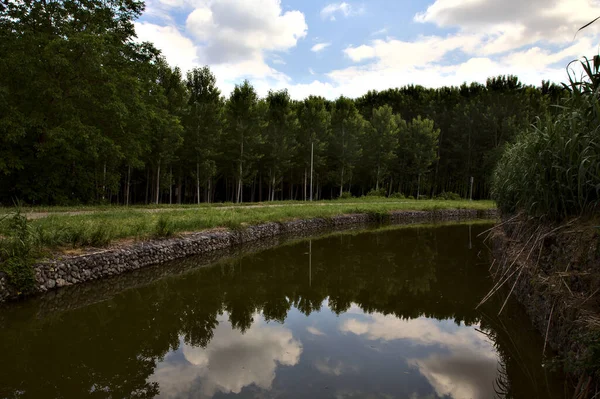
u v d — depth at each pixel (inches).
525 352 205.5
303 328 245.0
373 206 1057.5
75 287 307.1
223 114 1165.1
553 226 211.3
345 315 272.2
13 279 263.9
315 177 1635.1
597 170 156.6
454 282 366.6
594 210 180.2
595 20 117.6
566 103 183.8
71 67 608.7
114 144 723.4
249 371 183.3
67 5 670.5
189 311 279.9
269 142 1320.1
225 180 1519.4
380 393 161.6
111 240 381.4
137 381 173.5
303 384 169.5
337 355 202.8
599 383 114.6
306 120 1446.9
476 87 2018.9
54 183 703.7
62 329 238.7
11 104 605.3
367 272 410.0
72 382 173.2
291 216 754.2
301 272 409.1
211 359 198.4
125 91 702.5
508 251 290.0
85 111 674.8
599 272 147.7
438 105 2041.1
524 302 245.3
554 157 197.8
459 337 228.8
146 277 373.1
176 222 488.1
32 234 299.1
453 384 170.2
